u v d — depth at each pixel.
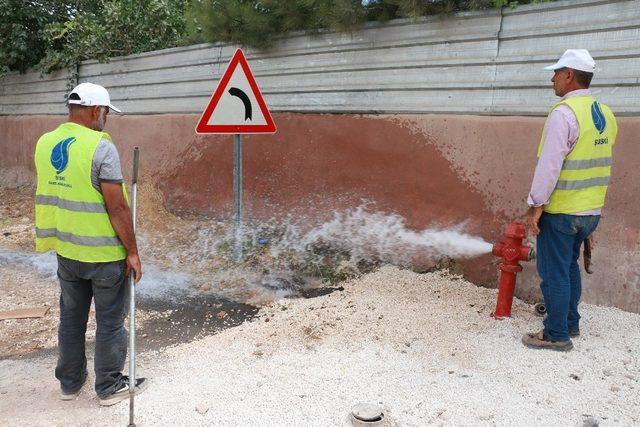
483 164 5.00
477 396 3.34
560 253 3.73
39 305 5.32
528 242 4.75
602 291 4.40
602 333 4.03
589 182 3.65
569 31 4.45
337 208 6.18
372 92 5.86
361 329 4.34
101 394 3.44
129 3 9.20
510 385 3.45
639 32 4.11
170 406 3.36
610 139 3.73
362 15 5.66
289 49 6.65
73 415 3.35
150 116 8.77
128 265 3.40
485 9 4.94
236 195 6.09
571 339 3.97
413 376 3.60
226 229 7.16
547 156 3.59
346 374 3.64
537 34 4.63
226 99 5.64
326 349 4.04
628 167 4.22
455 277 5.19
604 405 3.21
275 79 6.86
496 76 4.91
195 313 5.05
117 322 3.45
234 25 6.65
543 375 3.54
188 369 3.83
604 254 4.38
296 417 3.20
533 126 4.68
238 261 6.22
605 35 4.28
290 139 6.68
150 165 8.63
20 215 9.27
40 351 4.36
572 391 3.35
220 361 3.93
